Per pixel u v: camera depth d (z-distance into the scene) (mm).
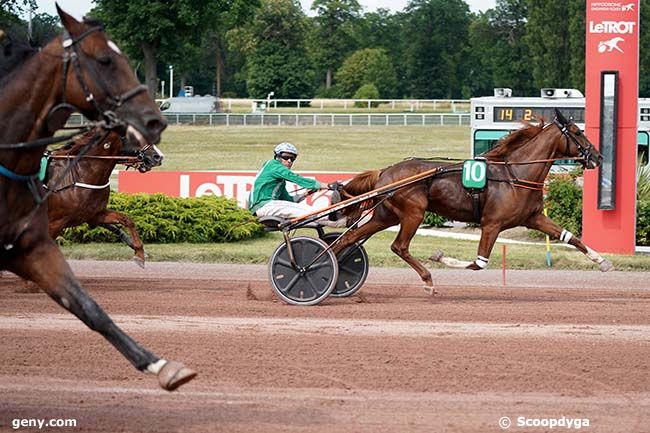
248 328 9273
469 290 12156
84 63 5875
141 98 5871
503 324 9578
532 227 11234
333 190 11164
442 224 19109
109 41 5965
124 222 12227
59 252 5996
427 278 11211
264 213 10797
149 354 5750
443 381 7320
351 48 107062
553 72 69062
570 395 6977
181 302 10852
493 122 19812
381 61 93625
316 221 10805
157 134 5840
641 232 16234
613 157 15203
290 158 11039
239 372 7539
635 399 6887
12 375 7434
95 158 11500
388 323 9602
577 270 14180
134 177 18969
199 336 8852
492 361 7918
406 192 11016
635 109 15195
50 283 5891
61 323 9445
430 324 9555
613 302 11062
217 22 50062
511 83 89000
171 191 18938
